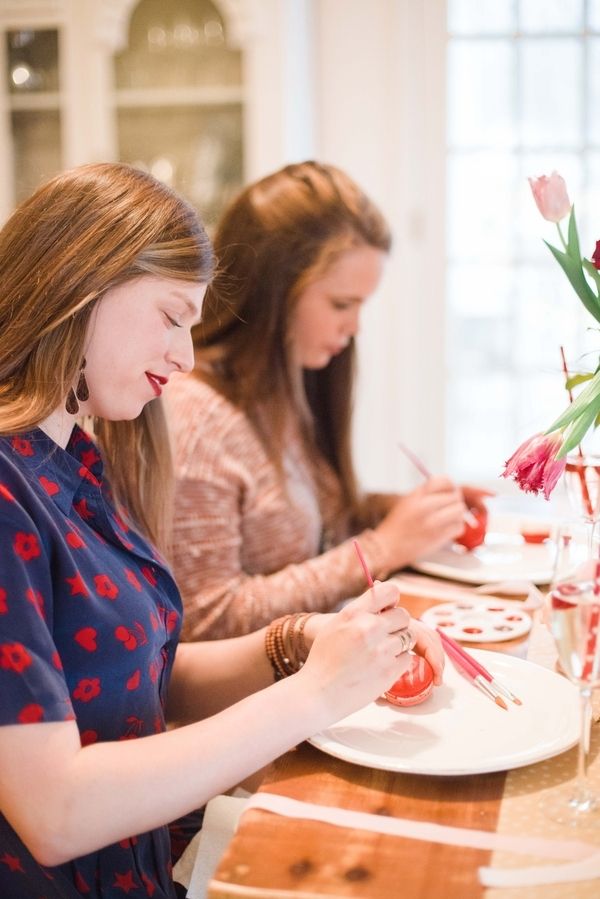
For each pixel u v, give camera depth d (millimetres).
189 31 2850
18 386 961
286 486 1642
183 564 1513
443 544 1572
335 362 1826
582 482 1123
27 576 849
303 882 733
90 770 810
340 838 792
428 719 979
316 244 1613
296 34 2859
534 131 3119
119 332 970
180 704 1223
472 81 3115
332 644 921
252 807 836
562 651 828
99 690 945
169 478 1245
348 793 863
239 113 2865
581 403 993
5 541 851
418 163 3178
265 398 1644
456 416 3316
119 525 1115
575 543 983
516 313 3225
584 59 3061
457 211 3191
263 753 871
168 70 2877
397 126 3129
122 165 1026
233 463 1583
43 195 977
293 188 1642
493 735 941
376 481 3361
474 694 1038
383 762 878
